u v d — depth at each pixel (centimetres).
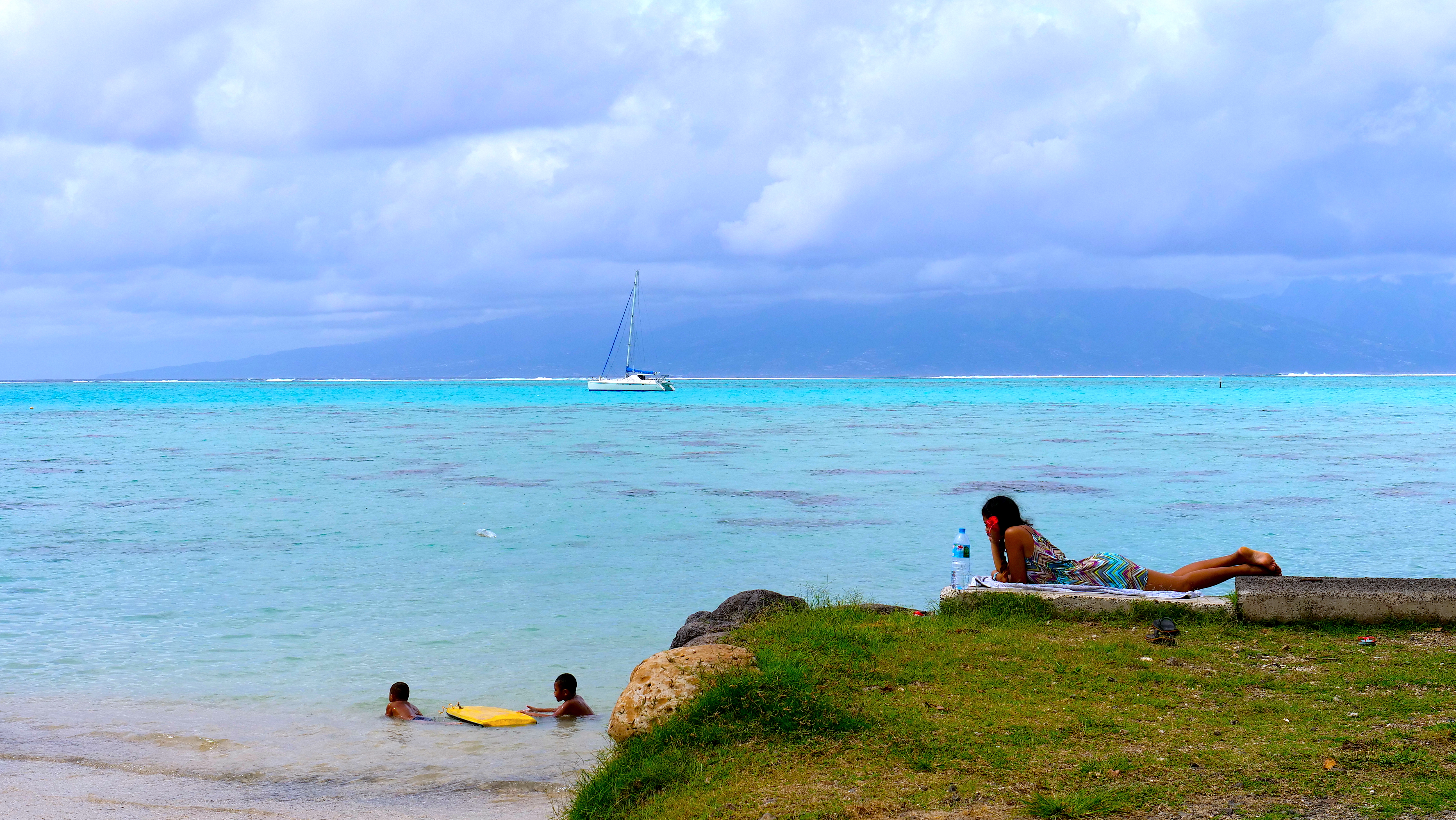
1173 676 673
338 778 701
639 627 1177
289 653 1064
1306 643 752
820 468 3294
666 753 578
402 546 1759
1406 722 571
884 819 472
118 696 913
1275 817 452
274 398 12962
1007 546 905
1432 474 2959
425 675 988
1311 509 2191
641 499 2445
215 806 642
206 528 1969
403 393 15538
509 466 3397
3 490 2662
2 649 1080
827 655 738
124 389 19412
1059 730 577
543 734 813
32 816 622
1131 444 4344
